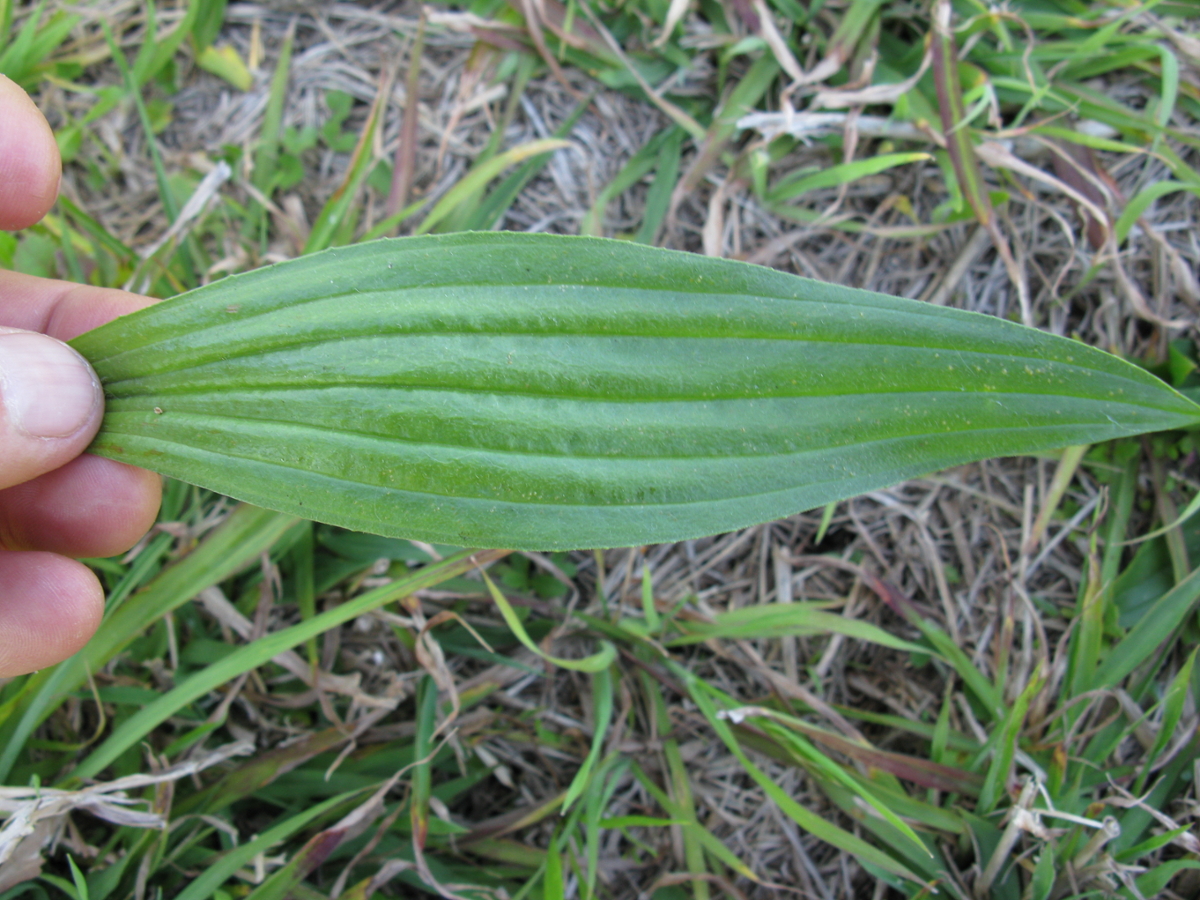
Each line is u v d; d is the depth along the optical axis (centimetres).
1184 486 21
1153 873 17
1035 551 22
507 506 13
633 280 13
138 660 20
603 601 21
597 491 13
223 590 21
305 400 14
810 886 21
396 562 21
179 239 22
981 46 22
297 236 23
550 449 13
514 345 13
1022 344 13
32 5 24
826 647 22
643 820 18
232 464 13
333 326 14
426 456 13
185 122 24
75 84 24
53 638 17
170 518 20
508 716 21
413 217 23
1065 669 21
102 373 14
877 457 13
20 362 13
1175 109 22
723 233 23
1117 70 22
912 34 23
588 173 23
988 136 21
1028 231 22
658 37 23
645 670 21
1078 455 21
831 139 22
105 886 17
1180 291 21
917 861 19
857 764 21
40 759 20
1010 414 13
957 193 21
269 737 21
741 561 23
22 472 14
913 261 23
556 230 24
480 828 20
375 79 24
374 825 20
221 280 14
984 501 22
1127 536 21
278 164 24
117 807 17
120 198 24
